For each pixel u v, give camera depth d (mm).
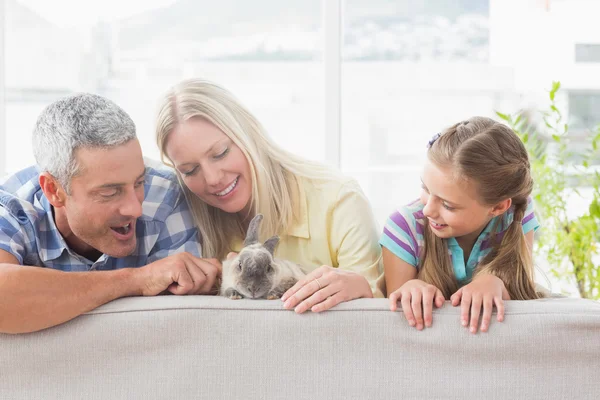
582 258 2166
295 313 1164
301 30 2365
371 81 2391
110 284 1208
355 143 2410
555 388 1132
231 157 1504
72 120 1257
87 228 1336
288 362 1154
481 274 1385
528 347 1133
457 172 1342
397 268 1496
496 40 2391
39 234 1413
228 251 1629
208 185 1500
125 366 1159
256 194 1551
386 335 1154
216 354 1155
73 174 1263
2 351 1154
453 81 2395
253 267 1237
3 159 2301
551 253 2193
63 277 1169
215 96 1536
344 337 1154
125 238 1383
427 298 1183
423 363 1149
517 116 2277
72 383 1161
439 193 1371
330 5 2271
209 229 1589
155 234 1511
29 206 1408
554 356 1134
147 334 1155
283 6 2357
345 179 1639
